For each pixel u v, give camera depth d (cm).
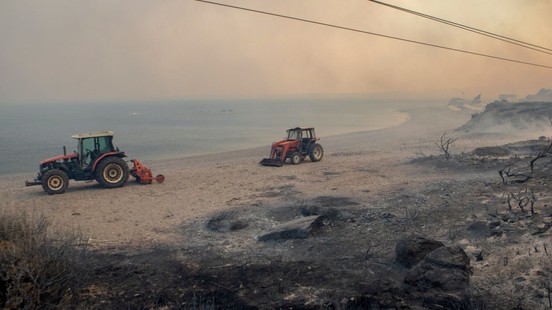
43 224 875
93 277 843
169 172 2358
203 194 1686
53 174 1789
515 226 952
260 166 2398
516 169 1595
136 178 2034
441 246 858
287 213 1318
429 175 1764
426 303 677
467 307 649
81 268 816
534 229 915
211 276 845
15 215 858
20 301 650
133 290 782
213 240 1103
